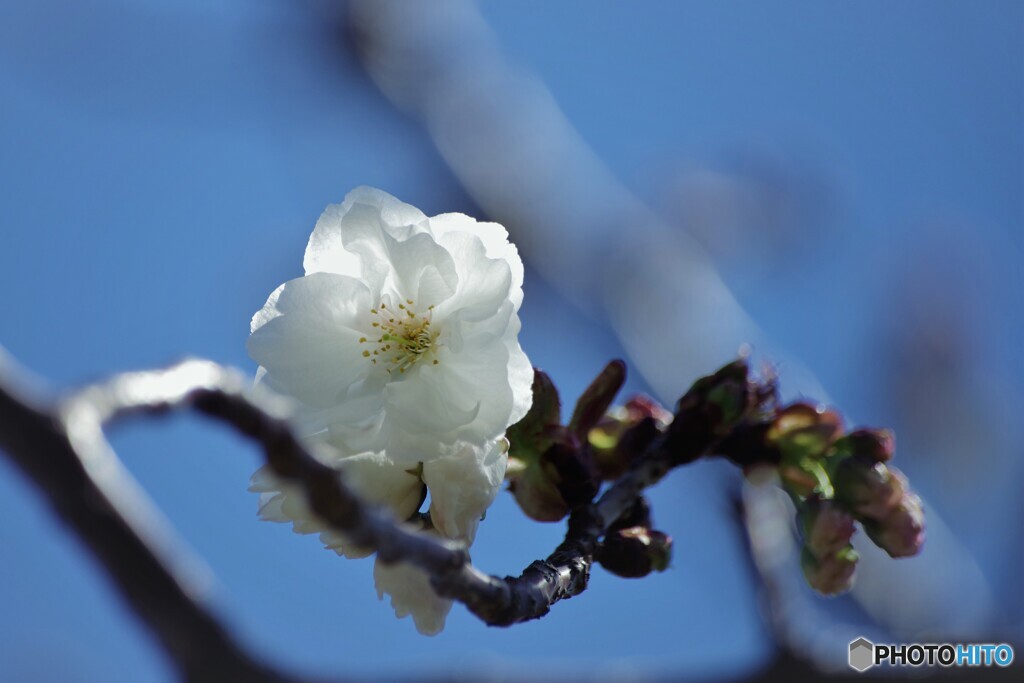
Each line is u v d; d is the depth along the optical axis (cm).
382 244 46
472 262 46
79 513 38
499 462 45
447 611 45
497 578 42
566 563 45
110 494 39
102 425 38
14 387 38
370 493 45
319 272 46
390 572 45
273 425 39
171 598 40
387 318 46
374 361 46
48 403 38
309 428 45
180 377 39
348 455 45
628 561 46
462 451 45
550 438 46
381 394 46
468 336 46
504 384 45
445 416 45
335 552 45
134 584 40
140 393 38
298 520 45
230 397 39
